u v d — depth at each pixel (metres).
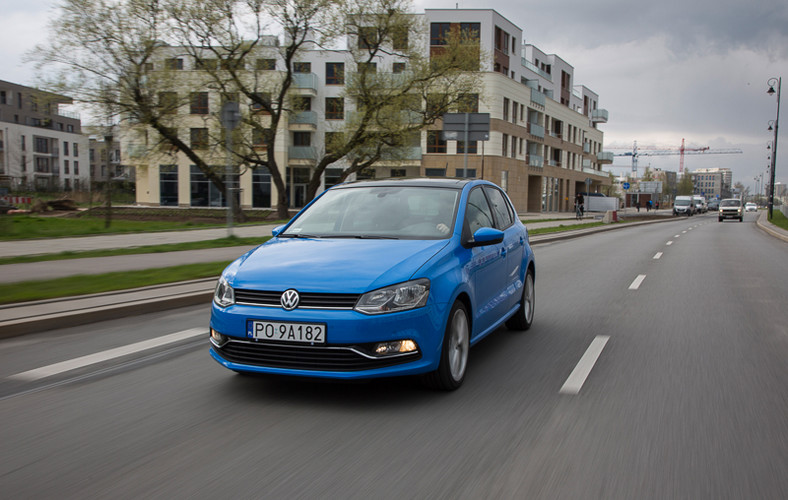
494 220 5.81
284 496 2.75
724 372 4.94
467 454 3.23
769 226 36.06
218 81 26.64
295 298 3.92
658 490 2.82
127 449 3.29
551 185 65.38
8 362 5.13
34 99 23.16
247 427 3.62
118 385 4.50
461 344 4.48
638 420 3.78
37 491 2.79
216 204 50.00
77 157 96.75
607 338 6.20
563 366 5.08
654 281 10.84
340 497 2.74
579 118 75.06
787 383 4.64
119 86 23.58
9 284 8.20
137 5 23.28
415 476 2.96
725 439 3.46
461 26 49.59
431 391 4.34
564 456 3.21
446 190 5.36
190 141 28.36
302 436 3.48
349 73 29.30
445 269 4.30
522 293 6.37
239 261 4.52
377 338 3.83
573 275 11.68
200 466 3.07
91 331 6.35
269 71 29.44
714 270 12.75
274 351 3.97
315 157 49.44
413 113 30.58
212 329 4.27
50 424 3.68
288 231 5.23
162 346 5.71
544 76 65.62
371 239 4.70
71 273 9.45
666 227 37.69
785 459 3.19
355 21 27.98
